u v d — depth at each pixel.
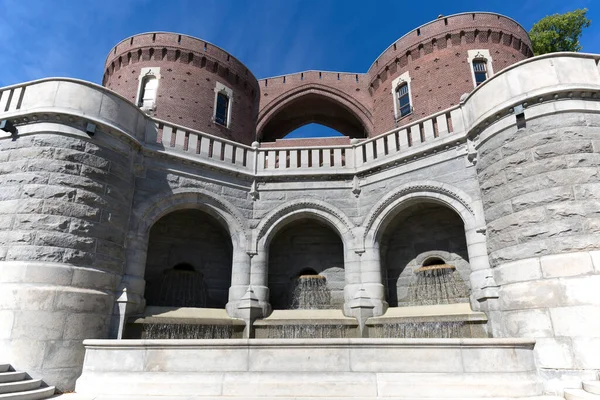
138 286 12.05
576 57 10.70
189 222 16.09
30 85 11.74
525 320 9.38
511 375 8.23
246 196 15.24
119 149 12.34
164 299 14.55
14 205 10.48
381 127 25.34
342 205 15.05
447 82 22.66
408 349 8.36
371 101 27.12
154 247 15.25
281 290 16.06
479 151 12.18
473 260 11.70
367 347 8.43
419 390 7.98
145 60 24.59
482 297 10.70
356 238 14.45
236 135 25.81
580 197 9.47
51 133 11.12
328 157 15.70
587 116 10.20
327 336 12.65
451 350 8.32
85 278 10.50
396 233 15.50
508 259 10.34
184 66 24.75
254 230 14.84
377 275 13.82
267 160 15.87
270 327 12.98
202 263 15.88
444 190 12.84
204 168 14.52
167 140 13.96
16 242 10.09
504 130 11.20
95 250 10.98
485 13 23.70
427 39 23.95
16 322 9.36
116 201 11.94
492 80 11.74
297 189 15.38
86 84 11.86
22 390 8.53
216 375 8.36
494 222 11.03
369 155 15.25
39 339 9.38
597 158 9.74
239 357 8.48
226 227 14.98
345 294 14.03
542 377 8.67
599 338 8.29
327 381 8.17
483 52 22.94
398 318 12.19
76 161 11.18
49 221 10.38
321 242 16.44
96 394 8.41
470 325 10.71
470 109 12.62
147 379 8.47
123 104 12.70
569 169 9.77
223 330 12.55
